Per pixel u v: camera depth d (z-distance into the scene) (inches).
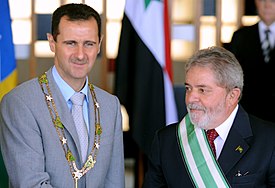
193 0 319.6
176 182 157.8
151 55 260.8
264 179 155.1
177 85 323.0
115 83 267.6
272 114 262.8
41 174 145.9
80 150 151.9
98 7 316.8
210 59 149.1
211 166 153.5
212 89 148.7
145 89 262.2
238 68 150.9
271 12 261.1
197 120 150.9
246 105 265.6
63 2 316.5
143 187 166.6
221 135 155.7
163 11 263.1
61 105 151.6
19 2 314.0
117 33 321.1
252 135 155.7
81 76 148.5
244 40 267.0
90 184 152.7
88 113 157.1
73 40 144.9
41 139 148.9
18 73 315.9
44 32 317.4
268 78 262.8
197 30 320.2
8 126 149.3
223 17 323.0
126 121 321.7
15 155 147.3
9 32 233.9
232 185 152.7
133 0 263.1
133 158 320.8
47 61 318.7
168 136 161.6
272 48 262.8
